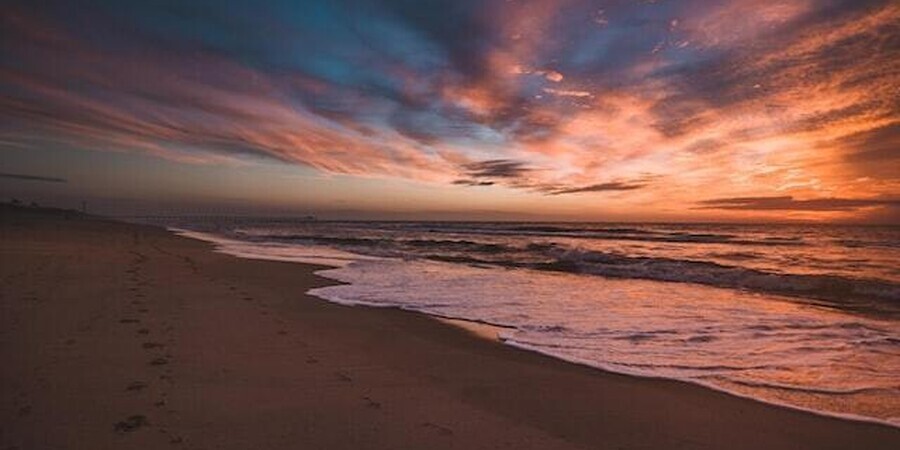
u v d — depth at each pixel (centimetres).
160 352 578
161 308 836
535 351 680
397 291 1202
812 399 505
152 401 434
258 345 644
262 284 1247
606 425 432
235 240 3562
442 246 3150
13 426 374
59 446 346
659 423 439
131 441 359
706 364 624
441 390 510
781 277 1462
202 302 922
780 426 438
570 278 1516
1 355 537
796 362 635
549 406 475
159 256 1883
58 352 557
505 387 529
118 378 484
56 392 443
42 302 826
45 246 2030
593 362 629
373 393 491
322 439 379
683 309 997
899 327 841
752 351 687
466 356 649
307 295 1109
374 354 641
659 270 1736
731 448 394
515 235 5119
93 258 1633
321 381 518
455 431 408
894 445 404
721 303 1076
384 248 2895
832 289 1330
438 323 856
